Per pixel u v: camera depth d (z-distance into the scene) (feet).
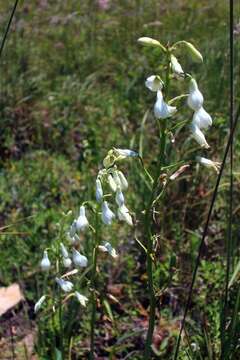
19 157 5.38
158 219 4.07
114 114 5.81
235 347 2.58
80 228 2.42
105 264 3.87
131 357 3.36
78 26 7.94
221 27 7.22
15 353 3.44
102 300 2.93
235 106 4.63
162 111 2.02
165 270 3.77
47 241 4.03
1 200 4.60
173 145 4.32
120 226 4.17
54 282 3.55
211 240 3.97
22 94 5.92
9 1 8.32
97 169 4.92
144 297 3.79
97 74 6.64
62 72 6.86
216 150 4.33
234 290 3.08
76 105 5.90
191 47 2.06
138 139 5.20
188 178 4.22
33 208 4.49
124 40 7.44
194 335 3.30
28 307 3.73
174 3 8.25
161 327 3.50
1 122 5.54
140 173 4.23
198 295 3.66
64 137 5.50
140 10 8.13
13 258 4.00
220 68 5.46
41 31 7.74
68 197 4.69
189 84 2.05
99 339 3.50
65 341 3.32
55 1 8.59
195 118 2.08
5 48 6.55
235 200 4.12
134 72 6.45
